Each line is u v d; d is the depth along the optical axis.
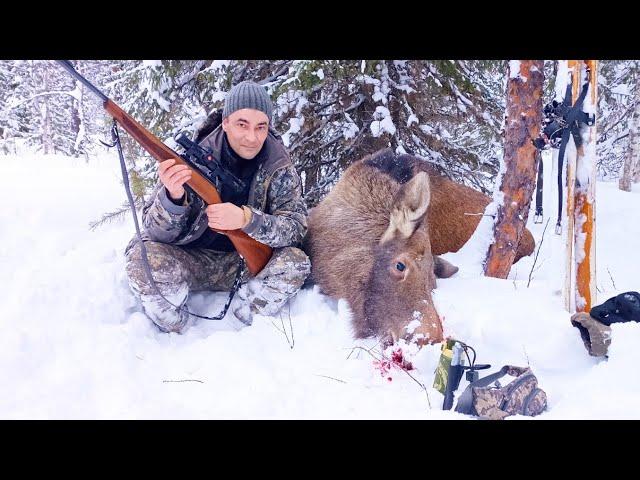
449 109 6.63
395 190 4.11
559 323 3.63
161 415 2.72
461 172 6.70
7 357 3.03
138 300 3.96
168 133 5.94
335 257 4.01
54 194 9.23
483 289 4.34
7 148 24.72
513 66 4.46
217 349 3.38
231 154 3.79
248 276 4.10
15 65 25.95
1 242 5.73
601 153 15.72
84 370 3.02
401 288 3.64
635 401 2.67
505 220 4.71
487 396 2.62
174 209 3.57
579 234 3.70
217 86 5.92
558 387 2.99
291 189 3.93
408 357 3.24
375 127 6.02
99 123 24.77
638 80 12.34
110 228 6.62
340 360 3.37
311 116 6.13
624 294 3.23
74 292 3.91
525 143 4.52
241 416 2.72
